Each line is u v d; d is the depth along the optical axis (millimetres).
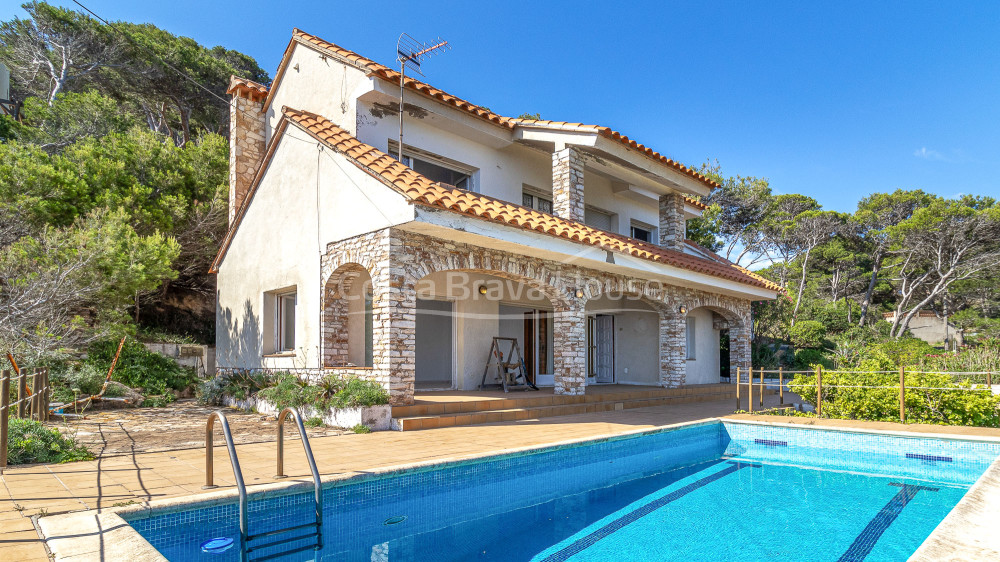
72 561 2961
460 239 9312
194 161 17141
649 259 12281
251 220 12352
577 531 5047
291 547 4293
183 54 21688
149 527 4086
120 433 8000
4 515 3838
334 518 5062
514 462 6727
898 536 4934
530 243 9844
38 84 21516
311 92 11828
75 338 11008
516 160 13516
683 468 8055
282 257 11102
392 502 5523
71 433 7816
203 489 4648
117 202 13609
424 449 6766
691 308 15305
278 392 9828
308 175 10484
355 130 10375
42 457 5848
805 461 8664
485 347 12914
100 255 10398
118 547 3188
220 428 8500
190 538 4273
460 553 4402
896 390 9617
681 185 15180
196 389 13555
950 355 17906
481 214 8828
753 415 10711
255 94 13672
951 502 6148
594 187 15203
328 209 9883
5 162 12008
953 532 2551
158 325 17719
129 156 15531
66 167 13211
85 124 17672
